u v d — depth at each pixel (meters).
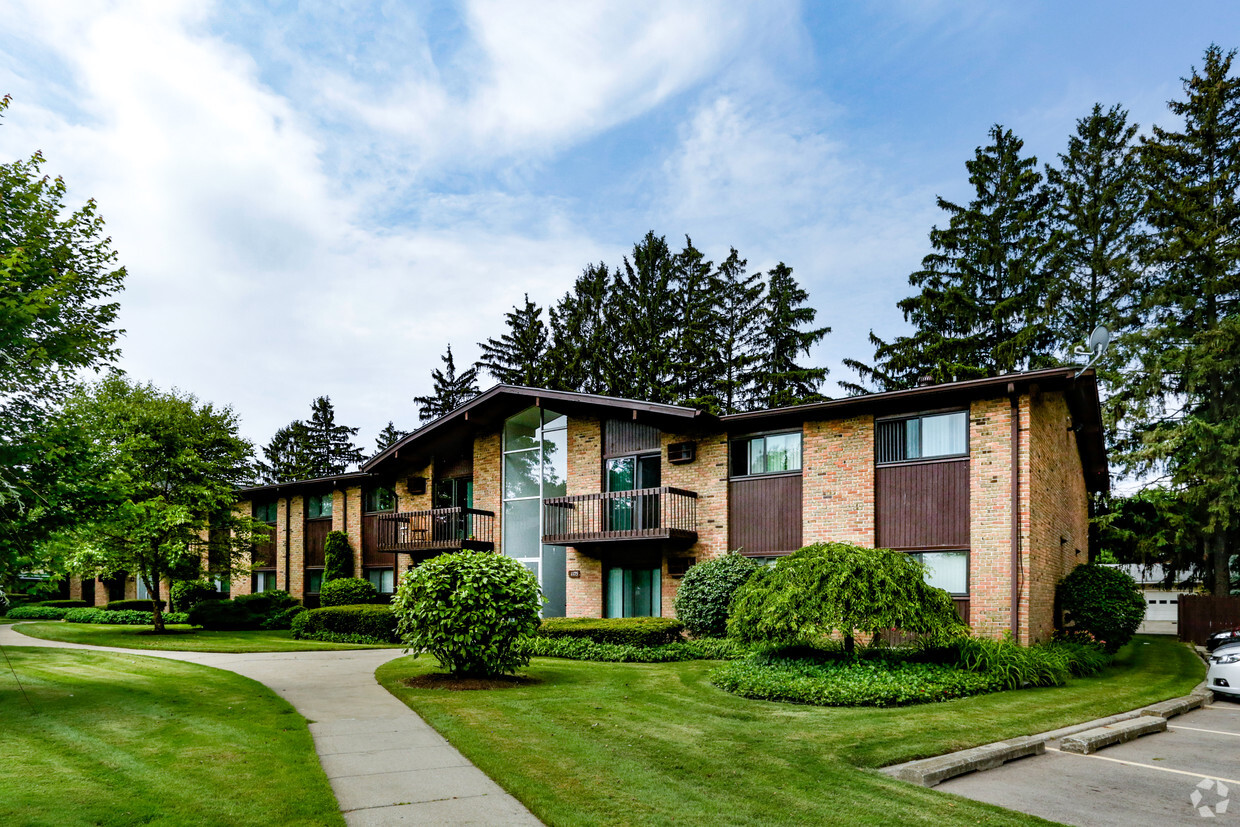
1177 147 29.81
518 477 23.19
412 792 6.05
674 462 19.56
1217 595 25.78
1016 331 32.88
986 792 6.38
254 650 18.11
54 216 11.99
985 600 14.67
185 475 24.83
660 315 42.28
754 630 12.43
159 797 5.48
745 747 7.50
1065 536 18.53
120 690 10.40
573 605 21.06
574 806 5.62
